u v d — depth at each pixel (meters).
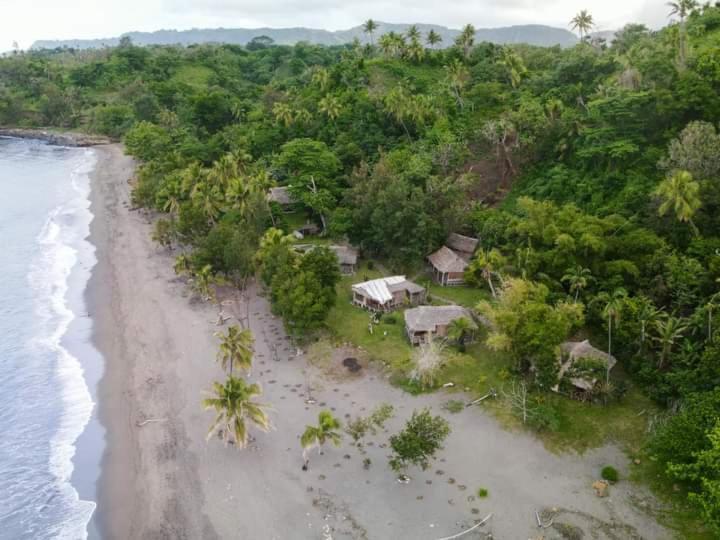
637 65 92.62
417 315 69.06
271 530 43.97
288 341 70.75
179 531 44.47
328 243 96.94
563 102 108.19
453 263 82.25
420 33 155.75
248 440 53.53
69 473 51.72
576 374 56.88
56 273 95.88
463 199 90.88
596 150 84.38
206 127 166.12
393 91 120.31
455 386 60.66
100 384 64.75
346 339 69.75
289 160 105.62
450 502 46.03
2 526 46.25
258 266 81.81
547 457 50.81
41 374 66.88
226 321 76.19
